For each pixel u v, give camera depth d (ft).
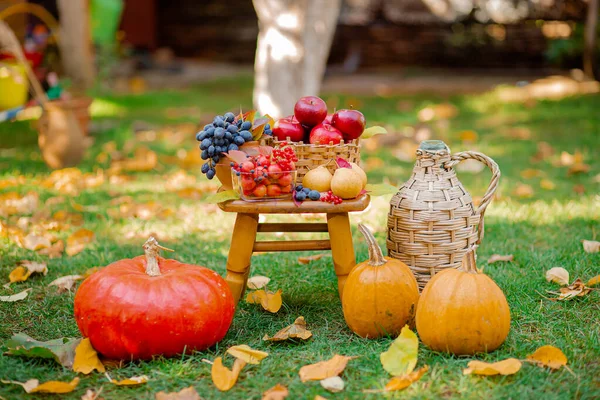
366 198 10.19
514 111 31.58
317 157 10.38
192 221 15.88
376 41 50.01
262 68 24.31
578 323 10.11
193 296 9.09
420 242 10.38
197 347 9.25
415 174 10.62
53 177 19.54
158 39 54.34
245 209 9.87
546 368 8.72
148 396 8.32
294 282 12.16
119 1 34.71
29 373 8.80
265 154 9.93
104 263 13.05
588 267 12.23
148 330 8.87
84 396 8.20
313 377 8.46
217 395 8.27
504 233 14.38
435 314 8.94
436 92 39.14
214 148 10.00
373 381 8.42
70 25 33.04
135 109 33.83
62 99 22.26
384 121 29.84
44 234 14.53
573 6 47.19
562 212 15.70
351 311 9.70
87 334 9.06
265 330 10.23
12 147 24.22
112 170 20.47
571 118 29.01
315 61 24.16
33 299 11.53
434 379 8.43
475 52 48.80
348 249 10.48
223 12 53.88
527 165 21.15
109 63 38.17
